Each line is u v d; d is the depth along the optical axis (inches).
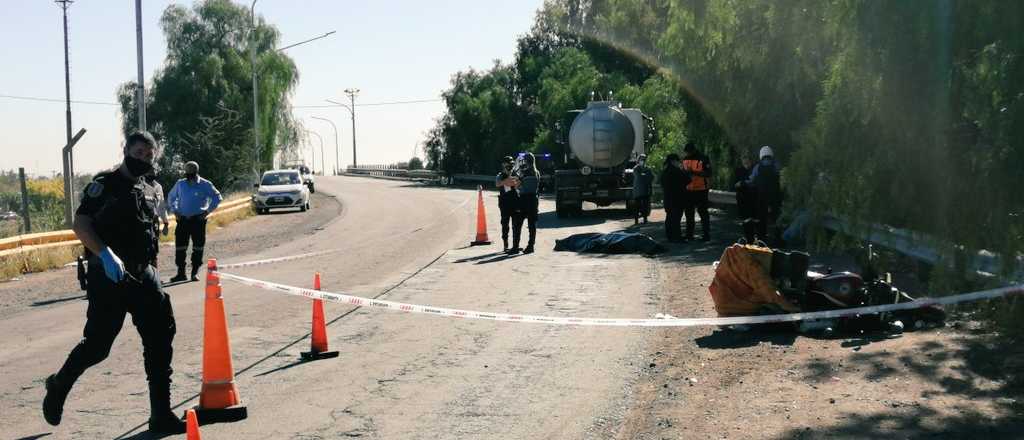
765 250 388.5
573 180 1109.1
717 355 341.1
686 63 561.0
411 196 1989.4
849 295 366.9
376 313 454.0
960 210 276.5
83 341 253.1
